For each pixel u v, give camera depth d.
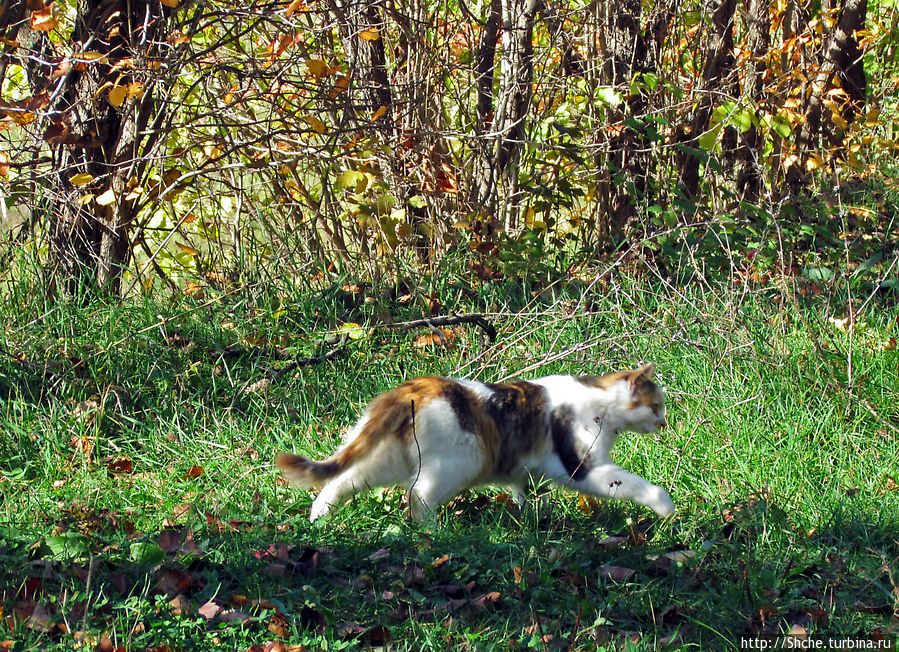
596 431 4.68
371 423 4.44
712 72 9.33
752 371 6.16
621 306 7.15
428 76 8.24
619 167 8.92
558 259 8.52
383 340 6.93
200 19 6.92
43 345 6.27
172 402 5.93
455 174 8.48
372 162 8.24
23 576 3.60
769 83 9.70
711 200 9.18
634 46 8.76
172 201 7.72
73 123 6.96
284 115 7.45
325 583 3.82
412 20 7.79
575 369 6.38
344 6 7.16
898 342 6.57
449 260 7.94
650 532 4.52
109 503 4.70
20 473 5.05
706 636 3.57
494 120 8.58
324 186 8.16
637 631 3.55
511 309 7.50
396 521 4.50
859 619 3.70
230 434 5.63
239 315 6.97
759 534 4.39
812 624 3.62
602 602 3.74
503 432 4.57
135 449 5.54
